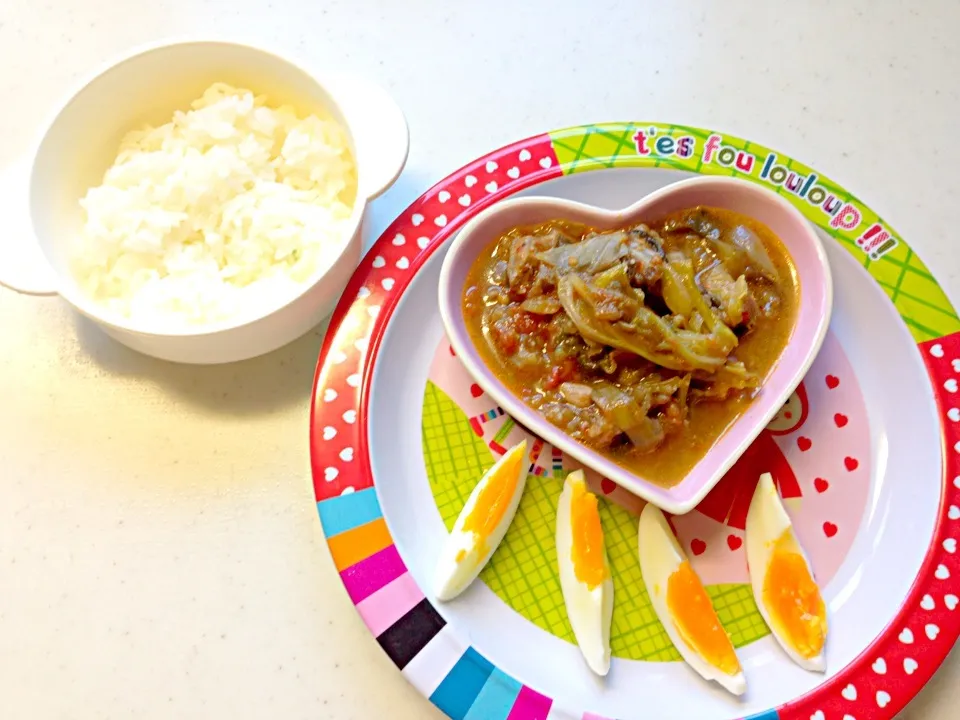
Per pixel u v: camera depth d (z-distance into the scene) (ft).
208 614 0.78
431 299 0.85
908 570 0.77
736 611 0.77
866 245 0.85
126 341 0.76
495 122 0.94
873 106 0.95
